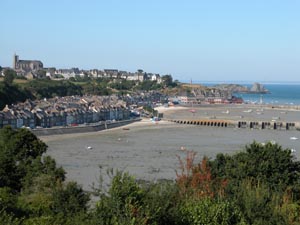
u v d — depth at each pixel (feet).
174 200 71.92
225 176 108.99
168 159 342.64
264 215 78.38
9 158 163.32
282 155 113.80
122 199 65.26
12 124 547.49
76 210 99.55
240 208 78.64
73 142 451.94
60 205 102.12
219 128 643.86
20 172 161.17
